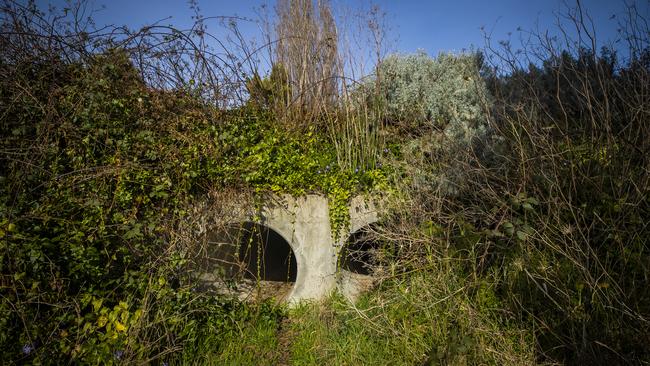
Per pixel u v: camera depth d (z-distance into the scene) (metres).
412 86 5.93
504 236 3.74
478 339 3.17
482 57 6.20
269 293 5.24
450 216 4.20
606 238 3.28
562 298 3.22
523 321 3.36
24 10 3.67
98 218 3.37
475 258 3.74
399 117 5.85
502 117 4.27
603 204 3.50
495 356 3.03
